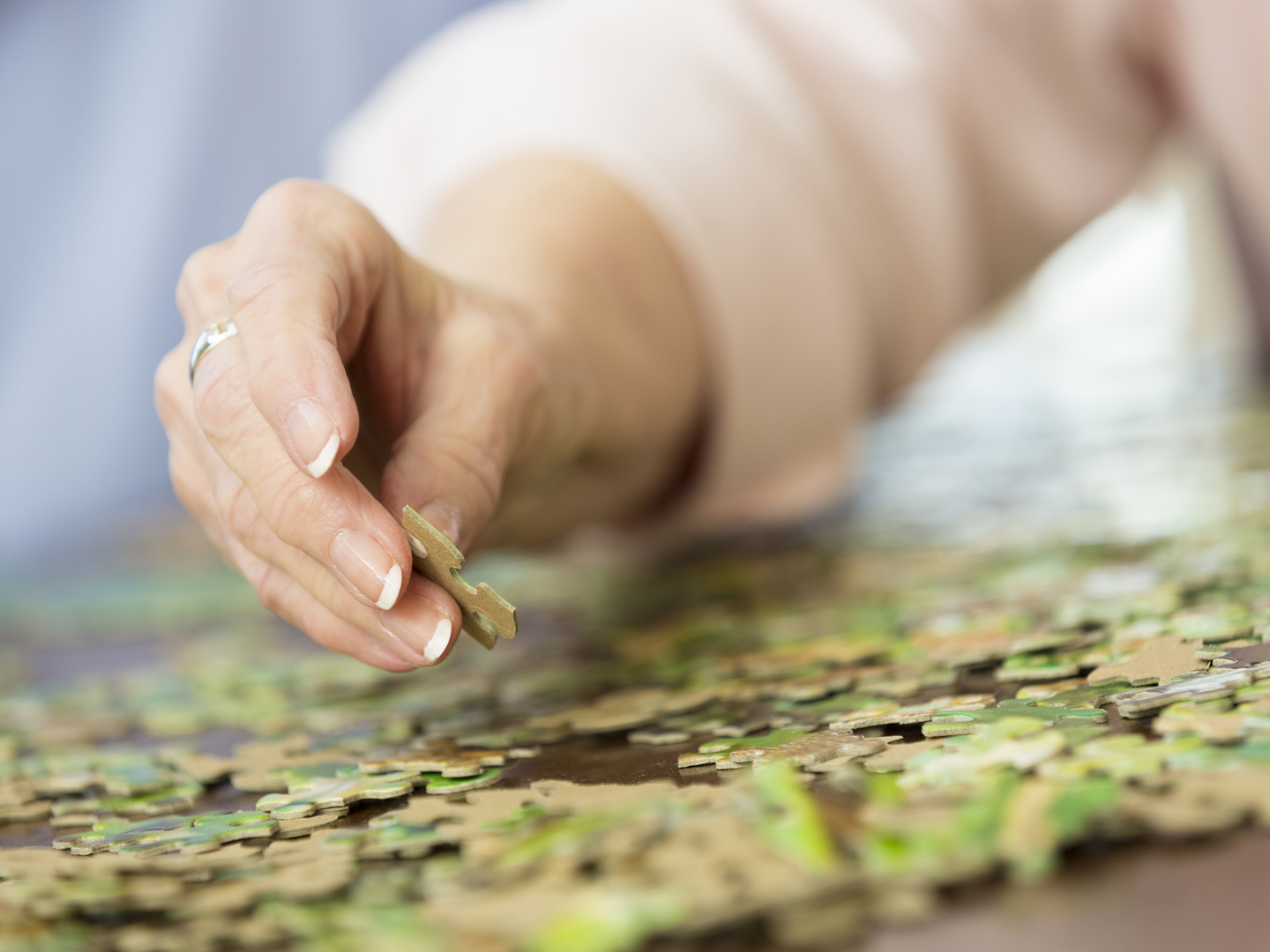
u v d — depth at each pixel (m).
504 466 0.54
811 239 0.88
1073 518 0.73
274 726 0.58
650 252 0.74
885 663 0.55
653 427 0.71
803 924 0.43
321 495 0.49
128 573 1.26
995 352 2.12
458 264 0.66
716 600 0.69
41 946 0.45
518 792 0.49
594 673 0.60
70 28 2.16
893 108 1.00
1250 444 0.90
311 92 2.16
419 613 0.50
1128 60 1.19
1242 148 1.17
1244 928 0.42
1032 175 1.11
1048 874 0.43
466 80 0.90
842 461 0.95
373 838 0.47
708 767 0.49
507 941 0.43
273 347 0.49
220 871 0.47
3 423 2.07
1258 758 0.45
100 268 2.13
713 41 0.94
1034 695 0.50
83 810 0.51
